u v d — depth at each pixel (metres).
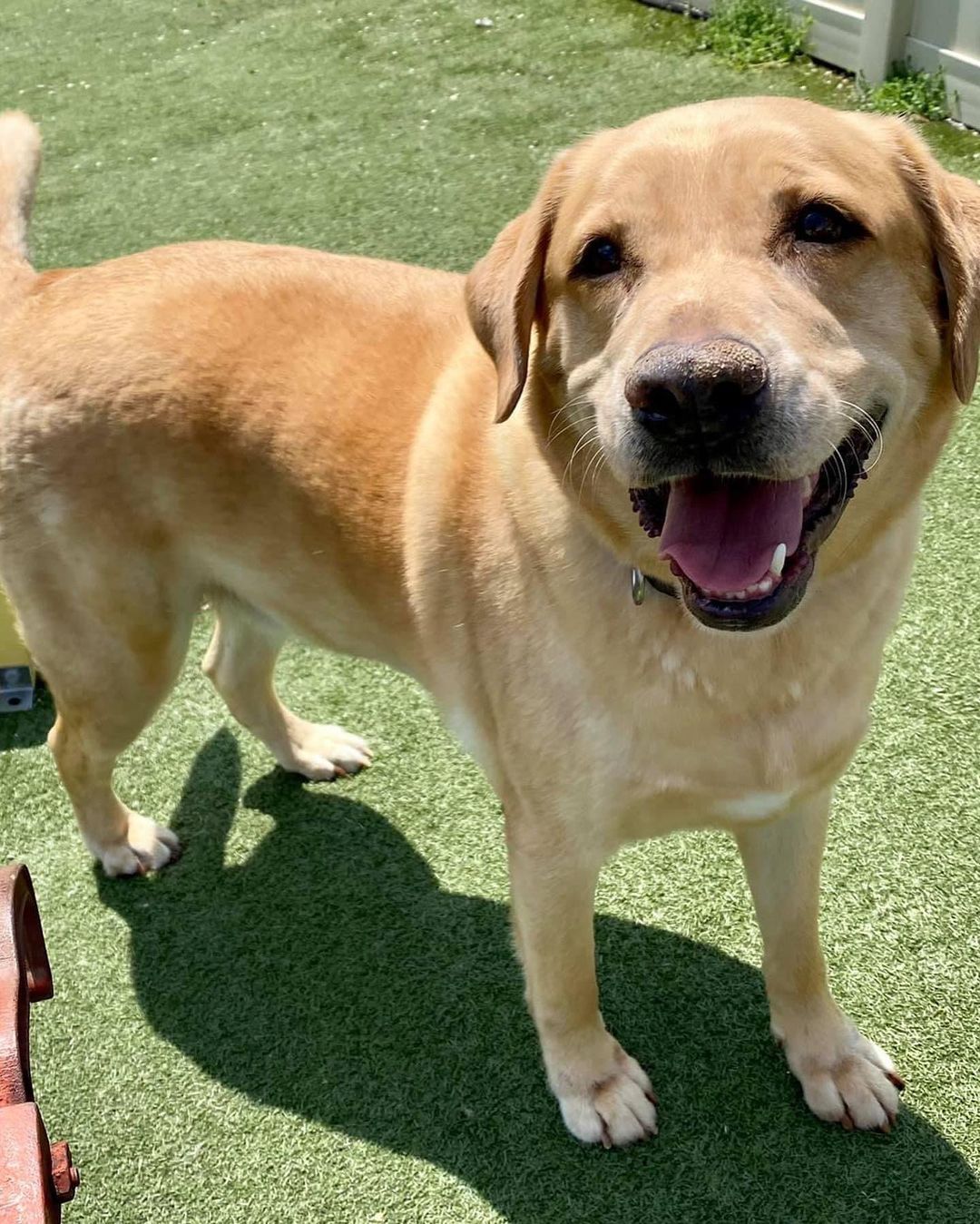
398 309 0.60
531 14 1.65
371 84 1.52
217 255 0.64
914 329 0.45
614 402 0.41
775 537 0.42
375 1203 0.56
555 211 0.49
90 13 1.86
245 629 0.71
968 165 1.19
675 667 0.46
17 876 0.46
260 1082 0.61
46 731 0.81
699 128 0.45
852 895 0.66
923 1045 0.59
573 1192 0.55
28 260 0.67
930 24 1.26
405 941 0.67
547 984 0.56
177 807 0.76
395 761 0.77
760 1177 0.55
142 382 0.59
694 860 0.69
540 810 0.52
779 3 1.44
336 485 0.57
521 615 0.50
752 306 0.40
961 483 0.89
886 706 0.75
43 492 0.61
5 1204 0.34
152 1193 0.57
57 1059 0.63
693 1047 0.60
